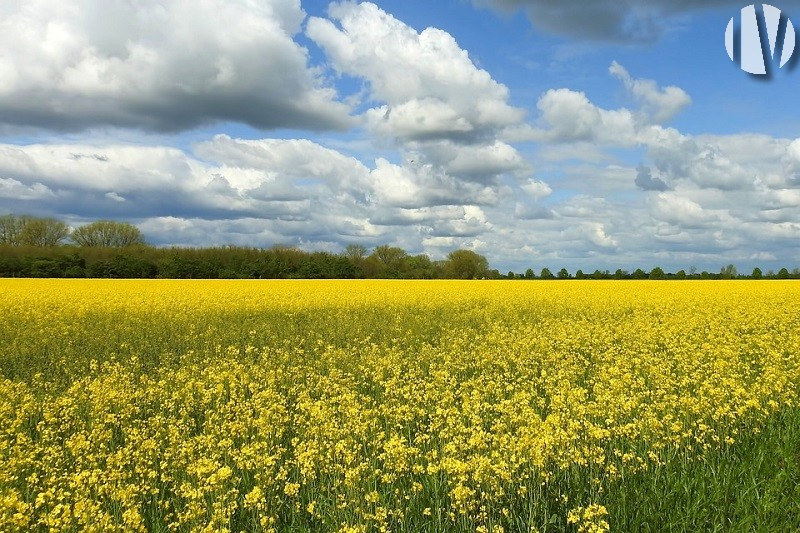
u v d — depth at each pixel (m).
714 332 18.97
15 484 7.57
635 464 7.76
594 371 14.26
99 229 79.19
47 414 9.92
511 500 6.81
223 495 6.61
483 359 14.91
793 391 10.98
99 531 5.66
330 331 20.66
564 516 6.76
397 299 30.72
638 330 19.45
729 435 9.12
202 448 8.63
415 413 10.58
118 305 26.59
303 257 73.88
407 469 7.69
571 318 24.22
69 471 8.23
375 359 14.95
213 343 18.75
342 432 8.38
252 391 12.12
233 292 33.53
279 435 9.11
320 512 6.81
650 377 12.80
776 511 6.62
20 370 15.16
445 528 6.45
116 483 7.11
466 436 8.90
